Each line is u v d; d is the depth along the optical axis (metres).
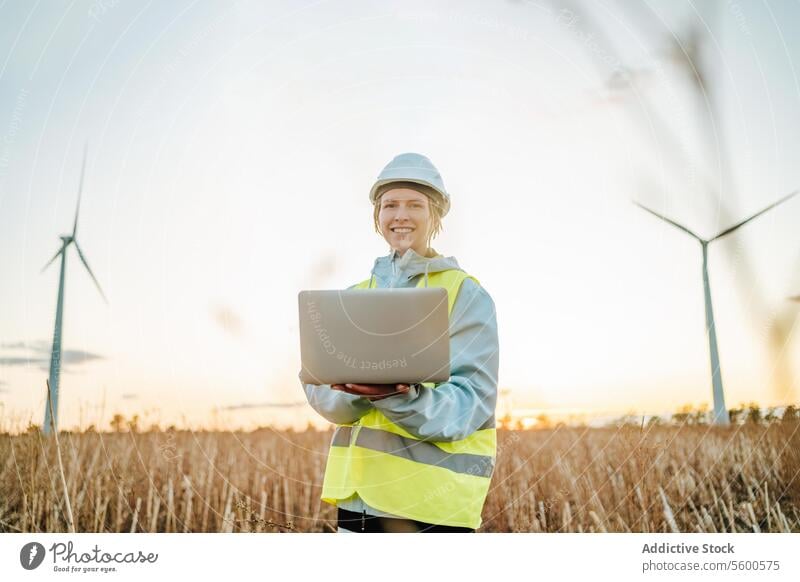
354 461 2.41
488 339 2.44
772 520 4.27
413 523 2.35
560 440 5.34
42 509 4.21
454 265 2.64
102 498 4.45
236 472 5.08
